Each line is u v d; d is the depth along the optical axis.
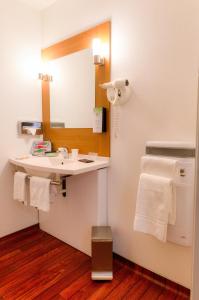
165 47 1.36
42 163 1.75
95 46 1.66
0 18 1.90
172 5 1.31
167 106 1.38
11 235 2.12
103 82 1.72
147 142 1.41
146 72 1.46
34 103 2.23
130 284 1.50
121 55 1.58
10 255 1.84
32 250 1.91
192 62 1.26
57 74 2.11
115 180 1.70
